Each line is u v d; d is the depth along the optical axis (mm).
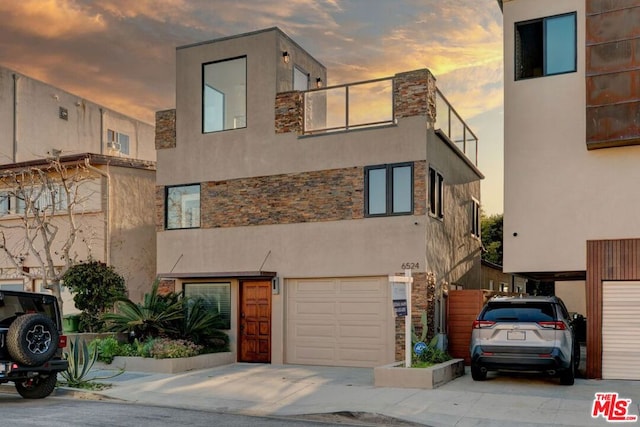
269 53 18312
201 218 18969
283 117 18000
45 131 30875
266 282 17922
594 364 13859
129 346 16578
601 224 14406
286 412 11156
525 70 15562
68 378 13641
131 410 11117
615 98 14078
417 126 16375
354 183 16953
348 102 17281
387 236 16422
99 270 20250
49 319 11961
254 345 17922
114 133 34969
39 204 22797
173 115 19703
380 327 16438
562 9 15164
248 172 18391
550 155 14992
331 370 15938
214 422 10109
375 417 10461
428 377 12609
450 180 18891
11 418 10031
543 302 12836
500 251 36469
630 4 14133
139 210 22734
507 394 11938
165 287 19281
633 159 14273
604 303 13977
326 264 17094
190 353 16375
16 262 20922
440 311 17094
